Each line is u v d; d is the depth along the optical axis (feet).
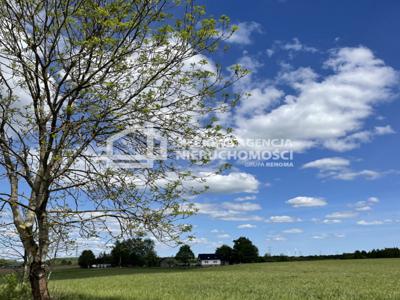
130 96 29.99
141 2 28.81
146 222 28.27
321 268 229.45
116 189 29.01
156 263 302.45
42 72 30.04
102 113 28.81
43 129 30.71
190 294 81.25
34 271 30.83
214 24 28.86
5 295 38.52
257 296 79.97
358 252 416.26
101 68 29.68
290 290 93.40
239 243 468.34
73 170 29.66
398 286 103.50
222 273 183.73
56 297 52.34
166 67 29.68
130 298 67.87
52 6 29.35
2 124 30.78
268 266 274.57
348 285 107.76
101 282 123.54
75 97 30.35
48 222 29.27
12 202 28.43
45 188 29.86
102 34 29.17
